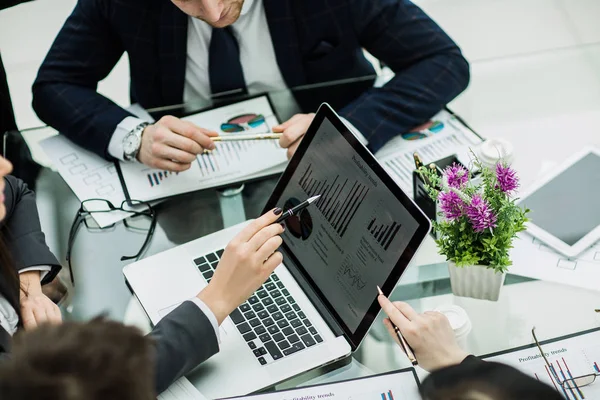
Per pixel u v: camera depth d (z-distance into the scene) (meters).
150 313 1.37
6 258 1.33
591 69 1.78
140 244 1.50
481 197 1.26
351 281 1.32
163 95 1.94
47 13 3.15
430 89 1.72
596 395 1.19
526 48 2.95
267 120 1.73
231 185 1.60
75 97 1.77
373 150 1.65
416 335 1.21
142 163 1.66
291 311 1.36
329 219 1.38
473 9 3.14
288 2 1.83
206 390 1.25
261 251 1.29
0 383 0.73
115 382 0.75
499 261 1.27
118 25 1.85
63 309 1.39
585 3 3.10
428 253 1.43
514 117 1.69
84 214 1.56
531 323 1.31
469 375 0.93
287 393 1.23
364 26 1.85
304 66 1.94
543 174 1.53
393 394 1.22
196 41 1.88
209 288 1.30
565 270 1.38
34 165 1.67
